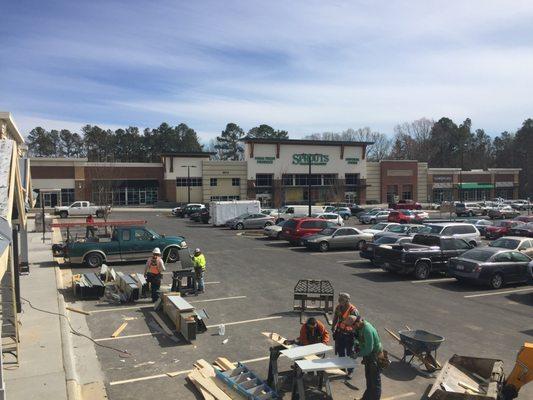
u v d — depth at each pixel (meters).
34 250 24.94
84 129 136.75
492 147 145.25
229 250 26.25
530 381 7.89
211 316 12.70
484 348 10.33
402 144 137.38
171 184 69.44
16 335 8.91
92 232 24.09
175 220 49.47
